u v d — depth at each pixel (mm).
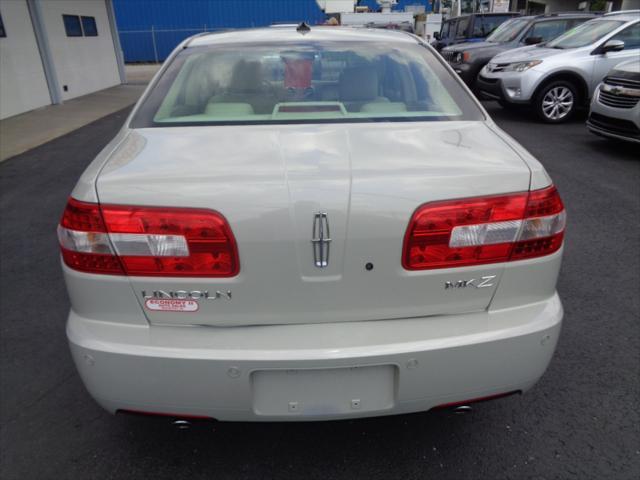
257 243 1658
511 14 15242
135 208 1671
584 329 3041
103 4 16188
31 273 3980
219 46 2748
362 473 2119
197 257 1679
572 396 2512
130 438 2320
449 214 1700
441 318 1799
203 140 2043
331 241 1666
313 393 1760
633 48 8883
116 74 17219
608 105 6566
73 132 9641
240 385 1714
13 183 6434
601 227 4500
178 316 1747
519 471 2115
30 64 12039
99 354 1731
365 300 1747
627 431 2301
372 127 2156
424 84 2521
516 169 1796
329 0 20125
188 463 2182
